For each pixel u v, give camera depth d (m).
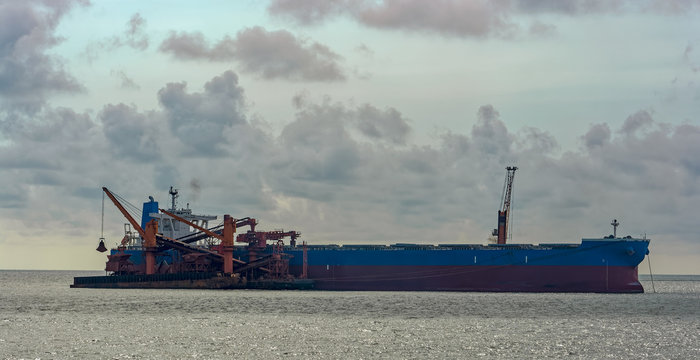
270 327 121.62
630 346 102.38
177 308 156.75
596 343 104.81
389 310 150.88
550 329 119.94
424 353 95.75
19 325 125.88
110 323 128.12
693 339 109.56
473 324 126.25
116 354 94.94
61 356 93.75
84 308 160.38
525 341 106.38
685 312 154.12
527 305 163.50
